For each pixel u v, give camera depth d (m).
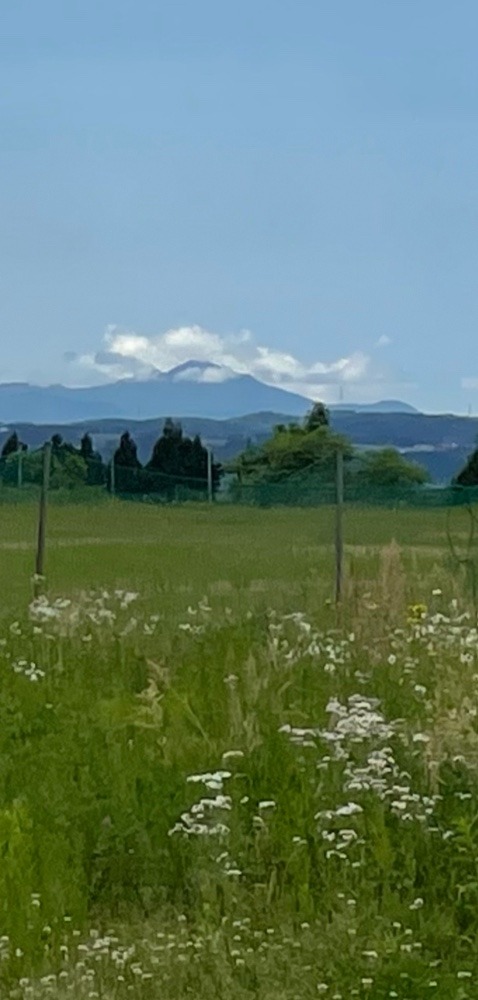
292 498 36.59
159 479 46.03
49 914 7.95
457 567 17.33
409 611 14.94
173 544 30.70
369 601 15.26
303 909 8.02
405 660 13.04
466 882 8.23
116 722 11.19
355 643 13.76
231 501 38.09
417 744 10.00
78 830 8.91
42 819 8.99
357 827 8.66
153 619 15.92
